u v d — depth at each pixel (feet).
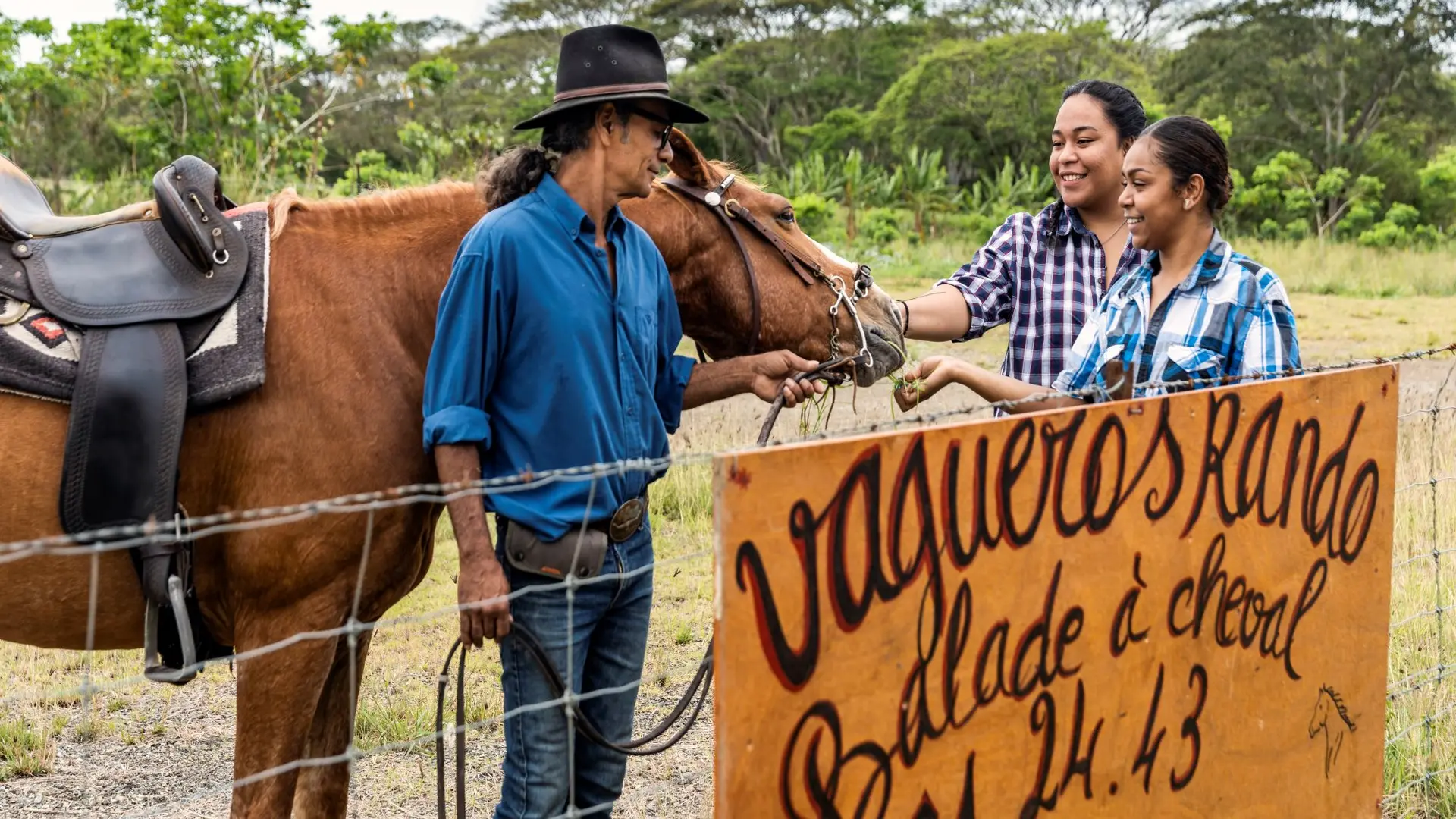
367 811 12.08
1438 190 110.73
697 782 12.81
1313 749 9.45
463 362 7.87
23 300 8.29
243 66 73.05
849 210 97.60
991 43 135.74
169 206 8.45
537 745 8.25
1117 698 8.03
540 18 177.88
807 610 6.43
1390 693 12.78
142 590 8.50
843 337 10.53
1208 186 9.27
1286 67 129.49
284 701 8.63
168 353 8.24
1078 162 10.81
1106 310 9.82
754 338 10.39
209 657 9.50
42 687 14.70
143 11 73.36
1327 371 9.23
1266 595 8.87
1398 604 15.62
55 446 8.18
